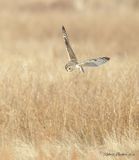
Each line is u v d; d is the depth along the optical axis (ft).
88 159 44.62
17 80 54.08
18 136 49.52
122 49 116.06
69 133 49.26
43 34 140.46
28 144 48.26
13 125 49.98
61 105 50.98
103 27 139.44
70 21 149.59
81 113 50.52
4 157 44.11
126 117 50.34
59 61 79.87
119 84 53.57
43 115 50.65
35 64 67.51
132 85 52.65
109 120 50.24
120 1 196.75
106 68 63.00
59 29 144.36
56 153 44.73
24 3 204.95
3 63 68.08
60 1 204.13
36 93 52.54
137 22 145.07
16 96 52.16
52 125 49.67
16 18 151.94
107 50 109.29
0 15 159.22
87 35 137.08
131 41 125.08
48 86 54.08
